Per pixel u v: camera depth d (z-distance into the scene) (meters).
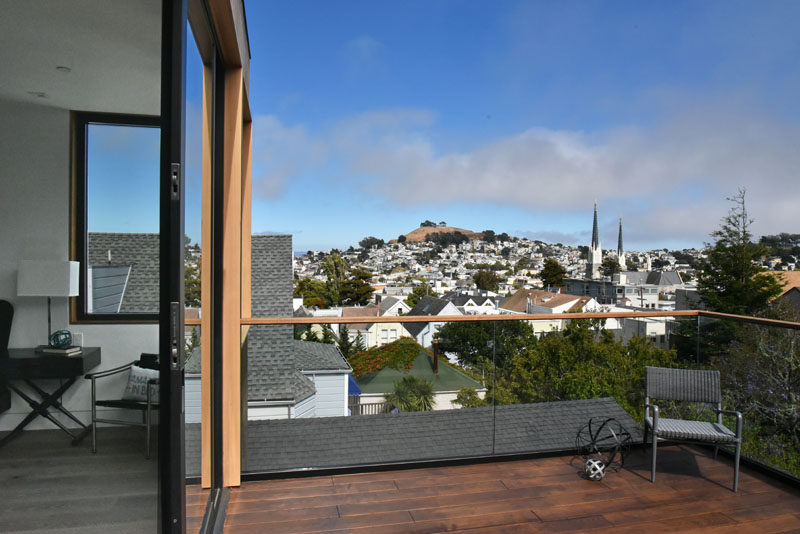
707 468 3.05
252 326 2.93
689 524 2.39
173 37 1.09
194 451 1.71
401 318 3.09
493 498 2.64
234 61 2.41
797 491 2.75
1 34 0.92
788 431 2.92
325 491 2.71
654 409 2.85
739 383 3.20
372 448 3.01
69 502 0.99
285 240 12.65
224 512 2.40
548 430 3.26
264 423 2.89
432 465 3.06
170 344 1.11
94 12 0.99
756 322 3.10
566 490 2.74
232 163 2.49
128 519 1.07
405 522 2.38
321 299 58.56
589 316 3.31
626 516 2.46
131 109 1.06
